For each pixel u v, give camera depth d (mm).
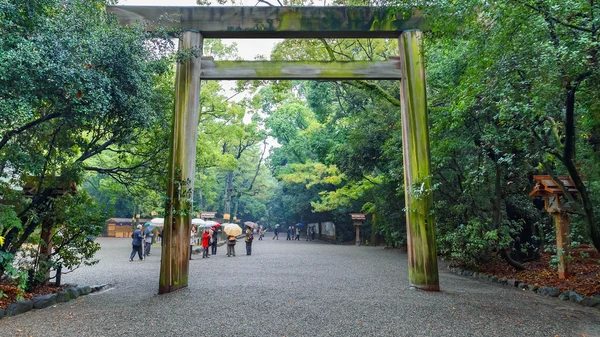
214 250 16922
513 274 9359
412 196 7500
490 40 5715
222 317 5301
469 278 9867
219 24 7953
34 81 4523
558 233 8086
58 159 7078
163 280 7195
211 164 16641
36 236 7113
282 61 8062
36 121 5332
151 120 6461
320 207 26906
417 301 6309
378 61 8094
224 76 8016
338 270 10898
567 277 7945
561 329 4770
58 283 7555
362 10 7934
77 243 7438
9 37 4383
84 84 4867
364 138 15359
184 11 7953
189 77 7746
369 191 21547
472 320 5133
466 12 5605
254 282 8453
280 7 7949
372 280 8852
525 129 6602
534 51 5168
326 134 20562
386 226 19547
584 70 4973
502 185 10469
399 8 6582
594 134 7207
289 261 13641
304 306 5953
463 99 6418
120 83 5625
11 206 6043
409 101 7738
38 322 5086
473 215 10547
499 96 6180
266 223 54156
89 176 27875
